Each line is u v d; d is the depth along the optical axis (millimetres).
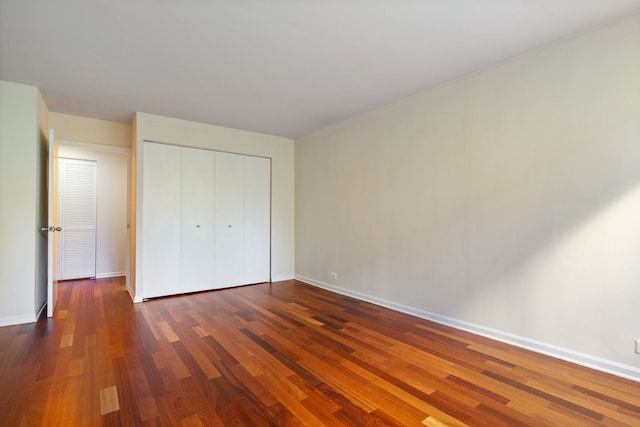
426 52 2502
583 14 2027
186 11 1977
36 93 3109
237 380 2035
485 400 1826
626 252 2062
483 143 2795
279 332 2871
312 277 4867
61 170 5129
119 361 2275
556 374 2113
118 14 1998
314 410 1731
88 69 2758
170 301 3885
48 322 3096
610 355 2121
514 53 2527
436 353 2441
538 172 2455
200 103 3590
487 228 2766
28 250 3088
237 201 4699
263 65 2705
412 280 3391
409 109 3428
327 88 3199
